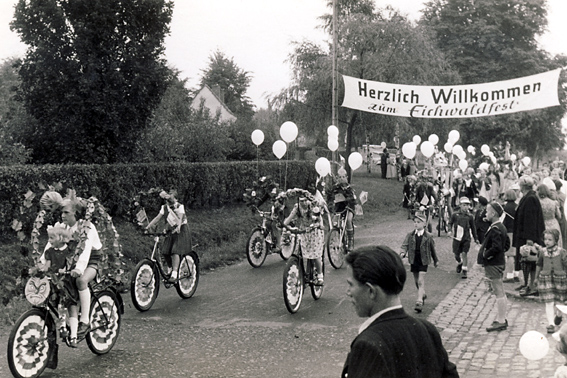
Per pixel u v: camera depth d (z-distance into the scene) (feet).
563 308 16.40
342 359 24.48
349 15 108.47
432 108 49.08
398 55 103.09
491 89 48.11
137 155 64.34
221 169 70.08
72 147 56.34
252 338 27.61
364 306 9.04
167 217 34.76
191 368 23.22
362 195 49.96
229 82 312.29
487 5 180.14
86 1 54.49
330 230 45.32
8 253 38.47
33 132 59.00
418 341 8.66
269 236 47.01
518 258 36.40
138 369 23.07
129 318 31.27
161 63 59.41
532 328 28.86
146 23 58.08
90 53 55.57
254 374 22.56
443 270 45.75
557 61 180.34
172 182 60.95
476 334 28.07
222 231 58.13
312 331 28.84
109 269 25.40
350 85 50.26
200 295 36.99
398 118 105.81
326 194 48.85
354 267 9.02
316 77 103.55
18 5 54.85
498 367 22.82
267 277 42.47
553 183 41.14
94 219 24.86
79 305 23.72
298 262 32.94
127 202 53.62
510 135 171.83
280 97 107.24
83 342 26.71
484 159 116.26
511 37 183.01
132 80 57.31
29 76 56.18
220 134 84.23
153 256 33.81
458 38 180.14
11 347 21.03
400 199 105.81
